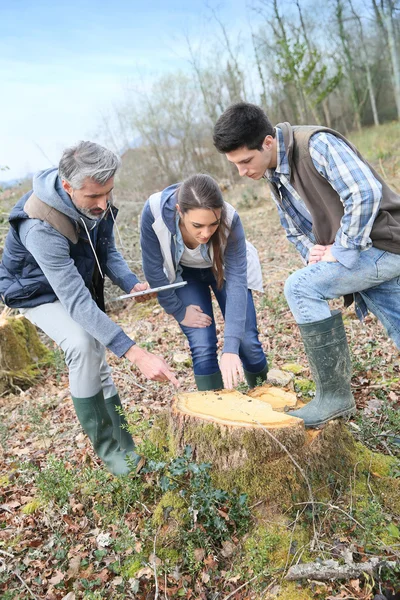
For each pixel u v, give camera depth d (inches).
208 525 93.6
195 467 94.6
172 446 105.0
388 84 1136.2
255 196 589.0
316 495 97.0
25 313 110.8
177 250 111.7
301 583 85.7
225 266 114.0
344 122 1147.9
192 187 96.1
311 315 99.1
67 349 105.9
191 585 90.9
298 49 816.3
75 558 99.2
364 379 143.9
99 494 112.0
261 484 95.5
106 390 118.8
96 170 90.3
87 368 106.3
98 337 100.3
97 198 95.1
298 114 1034.7
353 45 1102.4
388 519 94.7
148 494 107.6
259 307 224.4
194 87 932.0
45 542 105.8
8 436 159.3
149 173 936.3
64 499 110.5
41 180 99.3
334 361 99.7
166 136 938.1
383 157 590.2
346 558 86.7
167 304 118.7
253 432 93.6
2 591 95.5
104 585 94.0
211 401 105.6
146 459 109.7
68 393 187.3
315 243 113.4
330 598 81.9
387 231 97.9
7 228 280.2
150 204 108.8
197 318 119.8
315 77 820.6
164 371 99.1
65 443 145.7
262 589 86.6
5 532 110.6
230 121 96.3
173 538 96.5
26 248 101.7
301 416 101.0
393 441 114.7
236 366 105.8
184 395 109.1
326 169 95.0
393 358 155.0
